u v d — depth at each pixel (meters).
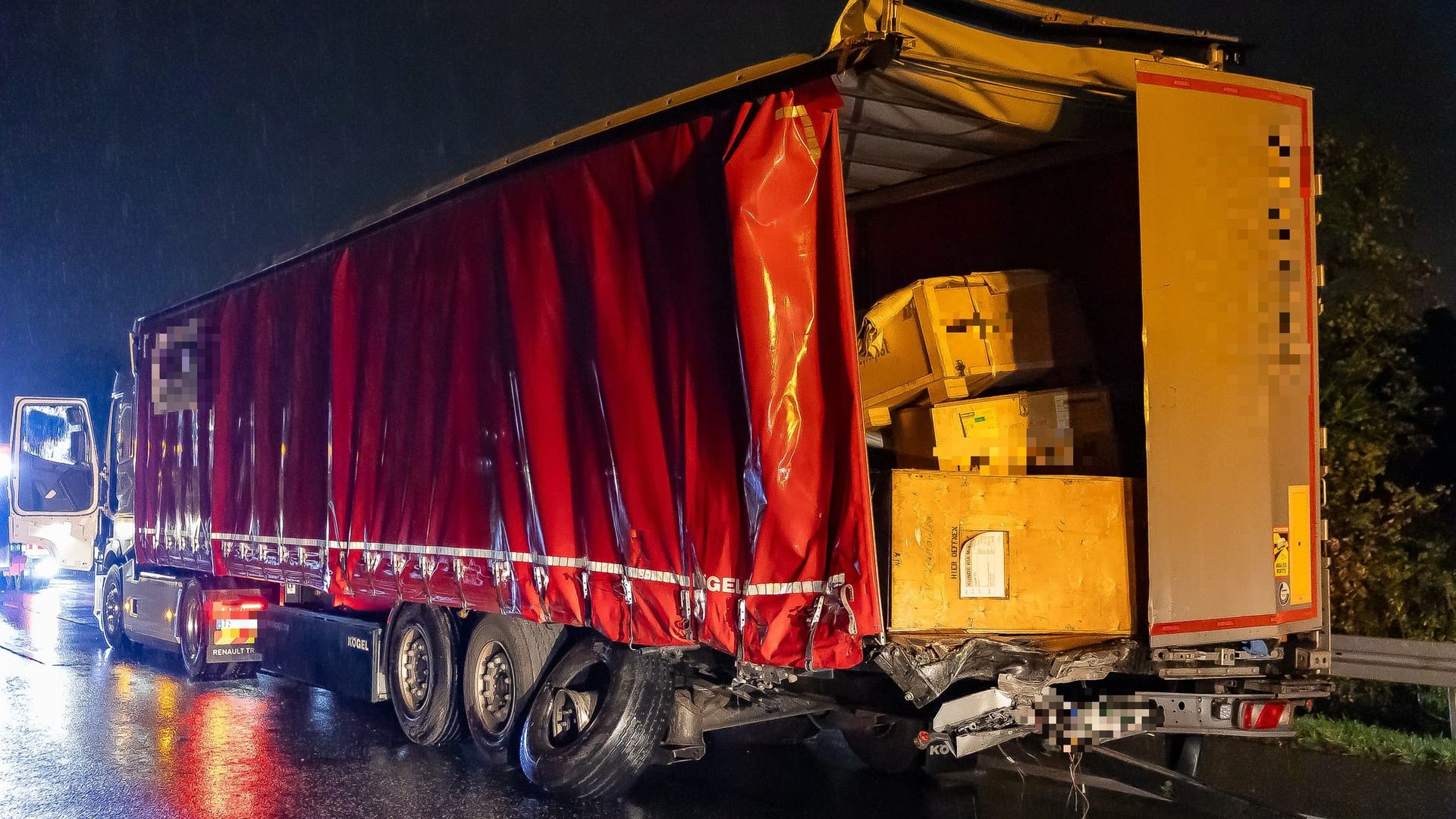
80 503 14.32
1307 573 5.80
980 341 5.92
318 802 6.69
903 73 5.16
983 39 5.23
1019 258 7.06
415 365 7.55
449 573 7.09
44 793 6.90
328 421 8.53
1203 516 5.42
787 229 5.09
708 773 7.42
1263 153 5.79
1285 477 5.74
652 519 5.70
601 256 6.05
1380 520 9.10
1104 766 6.73
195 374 11.12
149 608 12.38
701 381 5.46
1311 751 7.73
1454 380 9.37
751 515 5.15
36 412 14.48
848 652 4.90
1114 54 5.58
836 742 8.39
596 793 6.36
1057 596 5.29
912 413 5.87
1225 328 5.57
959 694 5.55
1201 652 5.50
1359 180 9.43
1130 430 6.01
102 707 9.88
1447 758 7.35
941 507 5.19
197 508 10.95
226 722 9.16
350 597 8.30
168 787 7.03
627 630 5.82
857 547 4.89
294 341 9.16
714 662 6.32
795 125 5.13
